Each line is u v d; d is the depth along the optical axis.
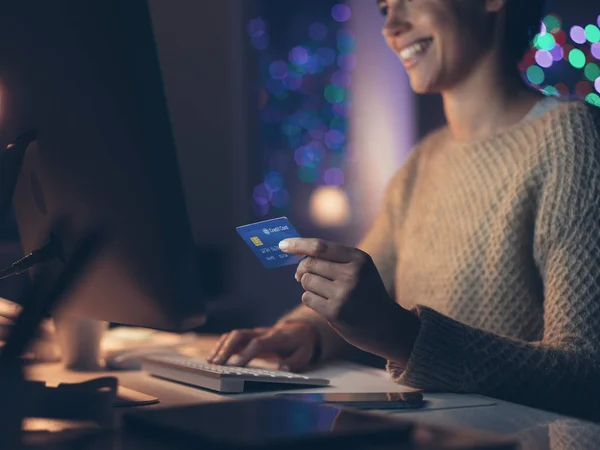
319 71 4.25
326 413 0.63
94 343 1.21
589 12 3.87
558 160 1.31
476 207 1.46
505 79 1.50
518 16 1.48
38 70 0.86
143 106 0.81
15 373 0.76
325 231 4.04
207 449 0.55
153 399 0.91
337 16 4.29
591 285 1.17
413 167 1.74
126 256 0.90
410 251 1.59
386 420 0.60
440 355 1.04
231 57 2.98
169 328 0.94
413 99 4.09
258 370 1.15
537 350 1.08
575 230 1.22
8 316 1.13
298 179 4.20
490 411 0.88
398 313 1.05
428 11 1.46
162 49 2.77
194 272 0.92
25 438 0.66
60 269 0.95
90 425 0.71
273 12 4.20
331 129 4.23
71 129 0.85
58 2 0.80
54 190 0.91
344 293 1.00
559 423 0.80
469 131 1.55
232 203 2.94
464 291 1.42
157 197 0.85
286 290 3.38
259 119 3.75
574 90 3.61
